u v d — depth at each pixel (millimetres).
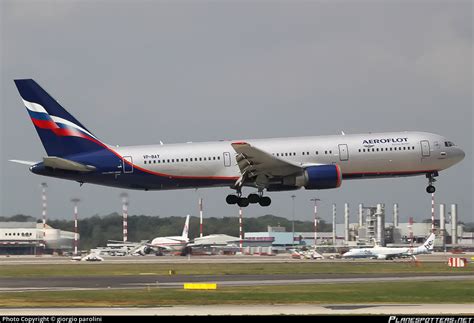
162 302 128750
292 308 118375
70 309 117812
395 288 152000
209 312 113125
